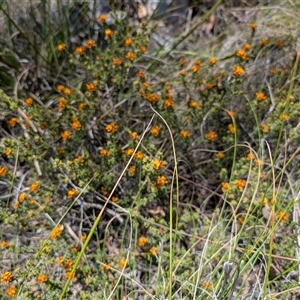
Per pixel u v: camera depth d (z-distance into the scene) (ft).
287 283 3.79
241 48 4.67
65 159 4.13
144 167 3.75
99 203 4.12
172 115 4.08
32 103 4.09
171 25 5.04
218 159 4.09
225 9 5.08
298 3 4.91
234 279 3.57
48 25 4.66
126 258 3.74
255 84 4.49
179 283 3.81
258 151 4.10
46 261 3.74
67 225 4.00
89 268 3.76
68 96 4.27
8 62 4.62
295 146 4.20
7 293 3.65
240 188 3.87
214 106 4.12
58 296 3.68
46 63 4.64
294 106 4.07
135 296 3.85
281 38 4.67
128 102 4.36
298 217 3.95
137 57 4.28
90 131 4.25
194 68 4.13
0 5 4.41
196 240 3.96
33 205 3.97
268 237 3.63
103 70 4.18
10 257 3.97
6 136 4.43
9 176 3.92
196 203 4.21
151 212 4.07
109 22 4.83
